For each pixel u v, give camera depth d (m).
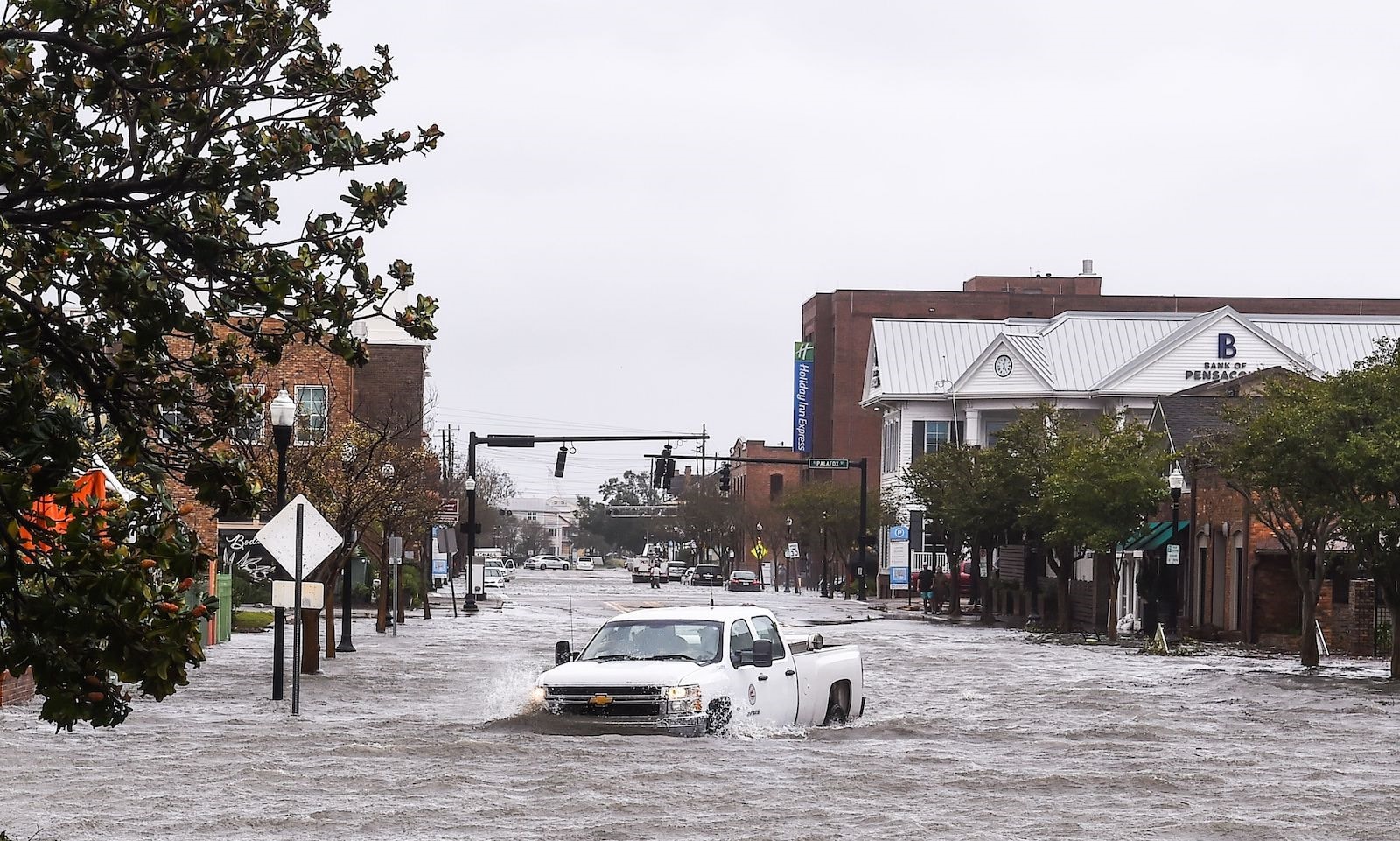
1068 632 87.31
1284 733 34.66
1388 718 38.72
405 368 116.69
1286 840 21.03
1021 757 29.45
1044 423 103.94
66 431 9.23
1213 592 84.31
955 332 164.38
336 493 58.28
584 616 98.69
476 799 23.28
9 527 9.31
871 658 61.94
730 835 20.73
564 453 106.19
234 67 10.80
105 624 9.30
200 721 34.09
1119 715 38.62
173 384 10.63
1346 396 55.81
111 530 9.56
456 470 177.50
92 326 10.48
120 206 10.28
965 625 97.81
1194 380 140.25
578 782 24.80
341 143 11.16
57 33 9.92
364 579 102.88
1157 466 80.31
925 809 22.98
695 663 30.69
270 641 65.88
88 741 30.05
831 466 133.88
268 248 10.80
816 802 23.47
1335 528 58.91
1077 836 21.03
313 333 11.13
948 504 102.44
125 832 20.66
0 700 29.17
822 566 178.38
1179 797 24.67
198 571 9.96
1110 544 78.69
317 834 20.58
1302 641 59.94
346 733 31.20
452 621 89.50
